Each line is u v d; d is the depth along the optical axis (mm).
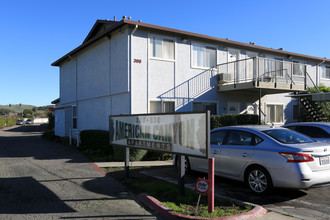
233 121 12602
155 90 12688
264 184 5902
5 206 5441
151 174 8227
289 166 5445
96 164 9844
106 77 13977
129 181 7344
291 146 5648
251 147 6227
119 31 12586
